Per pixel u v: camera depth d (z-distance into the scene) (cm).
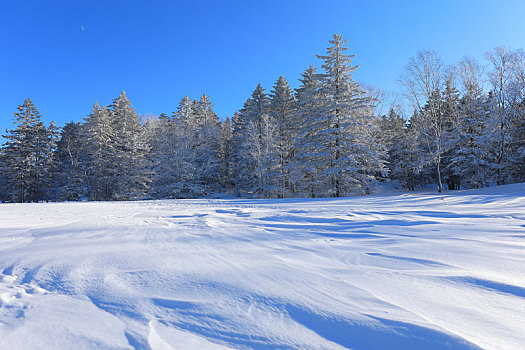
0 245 409
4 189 3703
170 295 202
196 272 255
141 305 187
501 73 2005
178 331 152
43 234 510
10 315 175
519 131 2245
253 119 3491
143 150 3619
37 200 3706
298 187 2959
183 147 3444
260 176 2958
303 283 218
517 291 184
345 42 2233
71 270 270
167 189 3291
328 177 2206
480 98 2430
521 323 143
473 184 2619
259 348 133
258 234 476
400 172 3722
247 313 170
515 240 349
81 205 1525
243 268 265
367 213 722
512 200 923
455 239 368
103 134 3484
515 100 1966
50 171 3816
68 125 4238
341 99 2206
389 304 173
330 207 985
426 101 2205
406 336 135
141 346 138
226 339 142
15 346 139
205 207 1168
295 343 136
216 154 4047
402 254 302
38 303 194
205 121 4528
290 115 3238
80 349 137
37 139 3647
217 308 178
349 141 2175
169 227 586
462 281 208
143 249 362
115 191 3372
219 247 371
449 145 2484
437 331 136
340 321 155
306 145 2348
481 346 122
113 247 377
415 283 209
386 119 2972
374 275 233
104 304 190
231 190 3934
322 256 309
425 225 497
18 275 262
